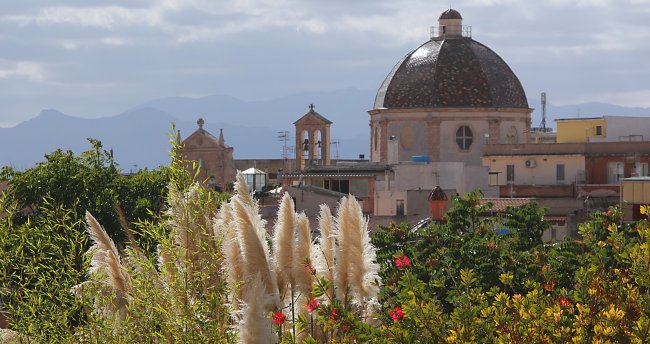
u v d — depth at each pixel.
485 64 134.12
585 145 115.19
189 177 17.86
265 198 84.44
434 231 32.66
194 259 17.20
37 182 57.59
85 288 16.97
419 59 135.00
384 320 19.75
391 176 109.19
